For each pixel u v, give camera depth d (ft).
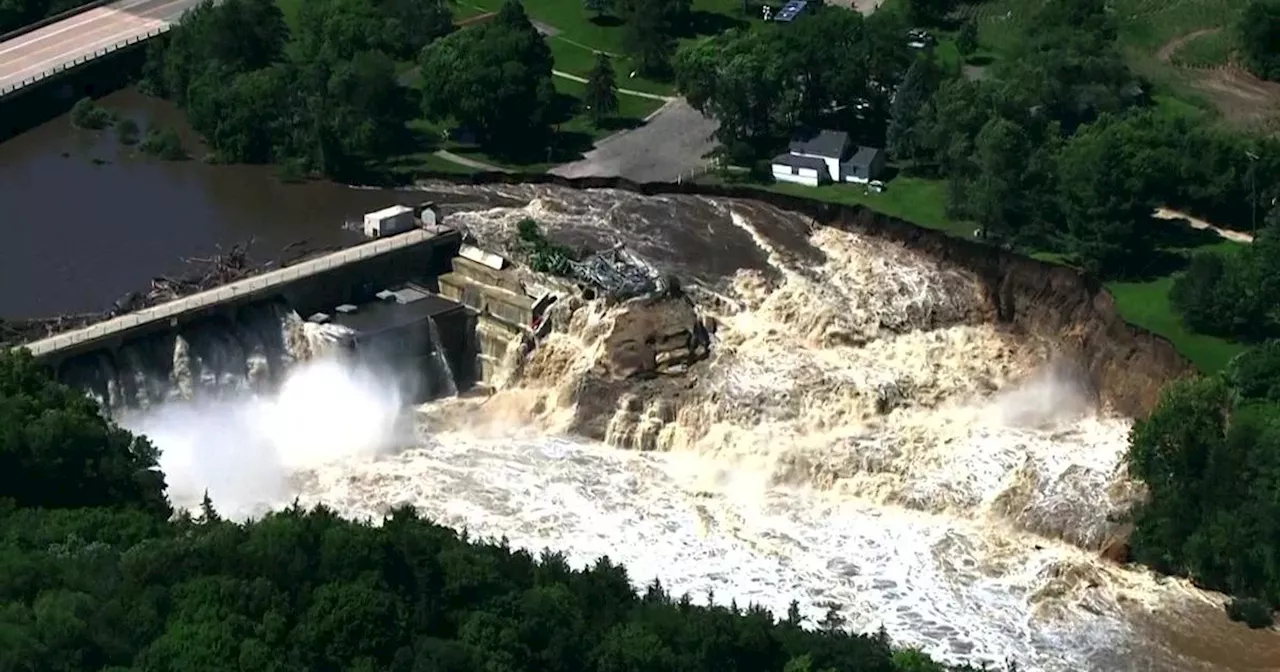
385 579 608.19
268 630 580.71
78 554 617.62
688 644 611.47
